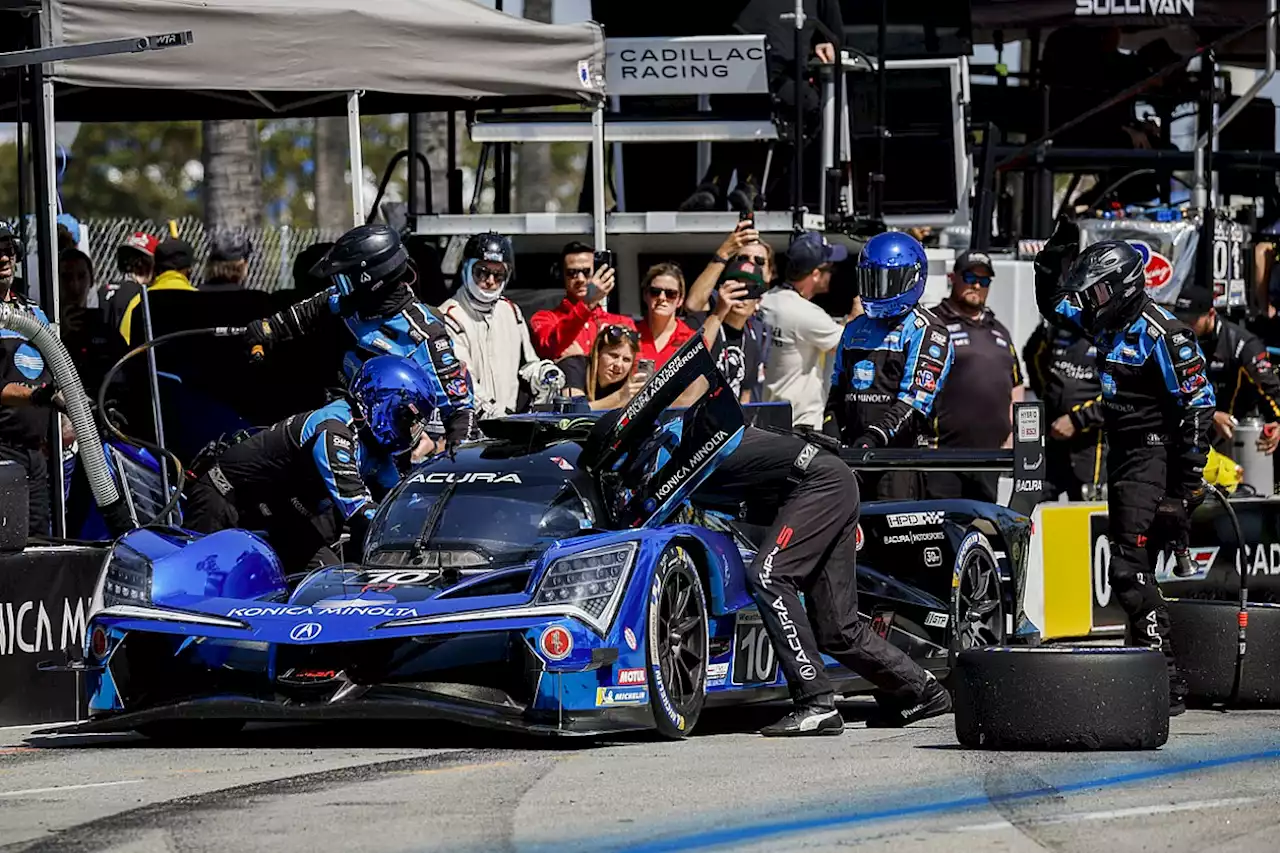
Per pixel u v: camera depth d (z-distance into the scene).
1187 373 20.84
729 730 19.69
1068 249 22.14
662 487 19.09
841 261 32.34
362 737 18.38
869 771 15.62
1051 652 17.05
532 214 31.45
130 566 18.42
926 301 34.38
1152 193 43.25
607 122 31.58
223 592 18.58
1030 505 24.48
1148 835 12.66
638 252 32.84
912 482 26.00
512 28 26.53
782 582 18.84
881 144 32.22
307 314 22.39
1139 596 21.42
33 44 24.16
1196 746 17.44
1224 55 42.62
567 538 18.38
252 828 12.90
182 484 20.22
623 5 31.41
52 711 20.59
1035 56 41.53
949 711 20.81
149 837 12.61
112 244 41.94
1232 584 30.50
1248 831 12.83
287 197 105.19
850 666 19.66
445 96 30.73
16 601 20.27
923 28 33.91
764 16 31.23
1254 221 44.28
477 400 25.97
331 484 19.86
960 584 22.69
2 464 20.30
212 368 25.77
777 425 20.45
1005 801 14.04
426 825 12.97
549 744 17.62
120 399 25.91
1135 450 21.44
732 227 30.56
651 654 17.61
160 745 18.17
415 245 30.62
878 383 24.47
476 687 17.44
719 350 26.12
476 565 18.48
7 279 23.09
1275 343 38.88
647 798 14.12
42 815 13.66
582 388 27.20
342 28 25.56
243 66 25.16
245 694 17.64
